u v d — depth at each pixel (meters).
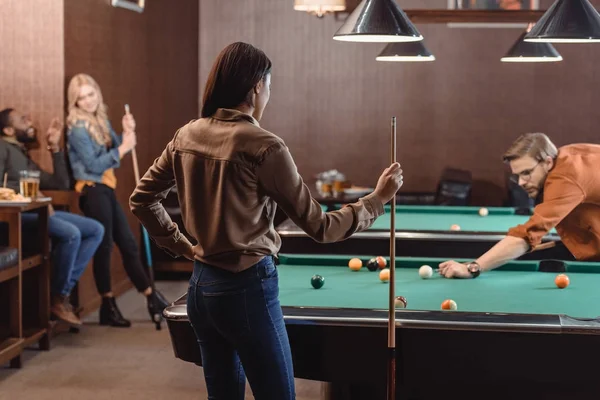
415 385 2.68
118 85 6.89
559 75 7.90
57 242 5.32
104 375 4.68
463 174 7.84
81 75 5.73
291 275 3.62
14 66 5.85
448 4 7.80
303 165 8.12
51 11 5.79
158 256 7.48
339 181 7.34
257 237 2.42
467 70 7.95
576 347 2.60
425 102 8.00
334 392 3.13
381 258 3.81
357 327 2.65
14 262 4.75
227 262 2.41
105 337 5.52
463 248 4.54
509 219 5.57
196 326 2.53
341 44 8.00
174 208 7.18
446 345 2.64
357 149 8.08
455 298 3.17
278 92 8.09
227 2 7.98
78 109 5.73
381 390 3.06
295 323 2.68
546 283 3.47
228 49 2.47
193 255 2.75
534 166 3.67
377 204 2.52
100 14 6.50
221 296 2.41
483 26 7.90
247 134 2.38
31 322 5.36
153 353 5.14
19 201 4.89
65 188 5.68
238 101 2.46
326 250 4.63
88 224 5.49
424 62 7.97
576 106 7.91
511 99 7.95
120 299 6.76
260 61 2.47
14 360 4.80
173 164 2.52
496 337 2.61
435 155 8.04
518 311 2.96
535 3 7.76
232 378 2.57
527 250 3.61
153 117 7.75
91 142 5.70
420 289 3.34
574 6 3.43
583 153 3.72
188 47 7.94
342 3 6.30
